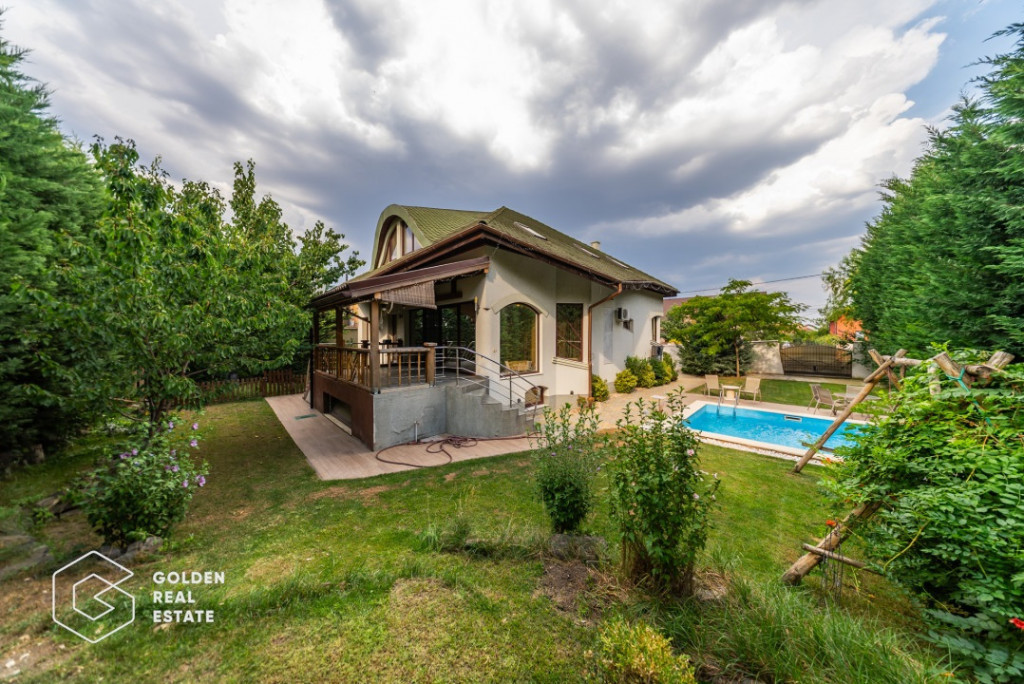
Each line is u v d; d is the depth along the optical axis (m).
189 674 2.41
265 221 15.55
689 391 15.59
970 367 3.53
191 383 6.03
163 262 5.64
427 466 7.14
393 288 8.15
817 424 11.20
